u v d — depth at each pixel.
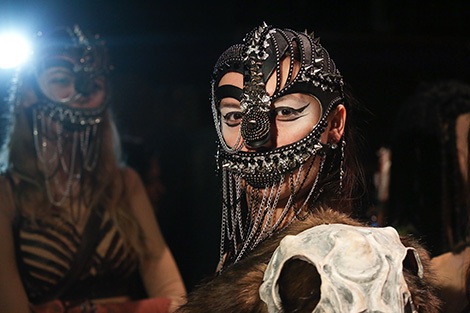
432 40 3.26
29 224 2.02
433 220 1.56
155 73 3.31
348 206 1.10
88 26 2.87
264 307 0.87
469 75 3.20
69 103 2.05
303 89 1.02
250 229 1.09
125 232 2.14
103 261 2.08
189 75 3.48
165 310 2.11
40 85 2.04
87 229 2.07
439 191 1.57
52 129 2.06
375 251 0.81
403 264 0.92
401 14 3.35
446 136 1.59
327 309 0.77
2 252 1.96
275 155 1.03
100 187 2.11
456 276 1.41
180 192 3.21
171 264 2.23
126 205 2.17
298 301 0.81
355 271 0.79
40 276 2.01
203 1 3.41
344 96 1.10
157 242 2.23
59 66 2.04
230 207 1.12
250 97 1.01
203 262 3.20
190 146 3.27
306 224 0.96
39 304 2.01
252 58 1.03
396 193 1.73
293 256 0.82
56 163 2.06
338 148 1.08
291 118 1.03
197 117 3.35
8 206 2.01
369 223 1.00
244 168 1.05
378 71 3.26
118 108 3.13
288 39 1.03
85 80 2.05
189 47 3.46
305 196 1.07
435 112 1.63
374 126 3.09
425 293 0.89
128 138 3.04
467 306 1.38
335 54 3.29
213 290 0.96
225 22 3.46
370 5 3.35
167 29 3.32
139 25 3.20
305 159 1.03
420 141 1.65
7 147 2.07
